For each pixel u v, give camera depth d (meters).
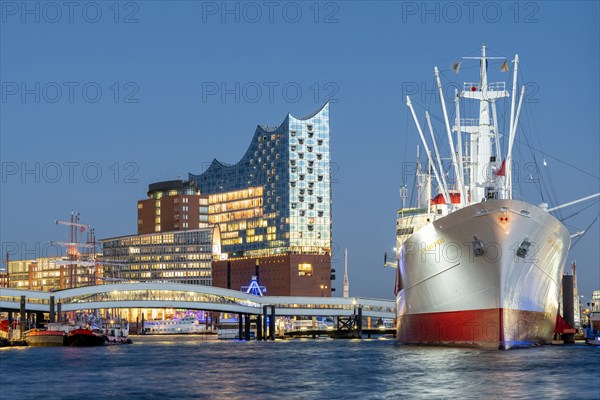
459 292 125.19
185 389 94.62
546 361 110.88
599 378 93.25
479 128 135.25
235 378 106.38
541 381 91.19
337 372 110.94
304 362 132.75
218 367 125.62
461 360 114.00
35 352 175.12
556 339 156.25
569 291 169.62
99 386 99.06
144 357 153.75
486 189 130.25
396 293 163.38
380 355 136.75
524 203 116.69
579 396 80.38
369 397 84.25
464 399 80.25
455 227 121.69
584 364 107.06
